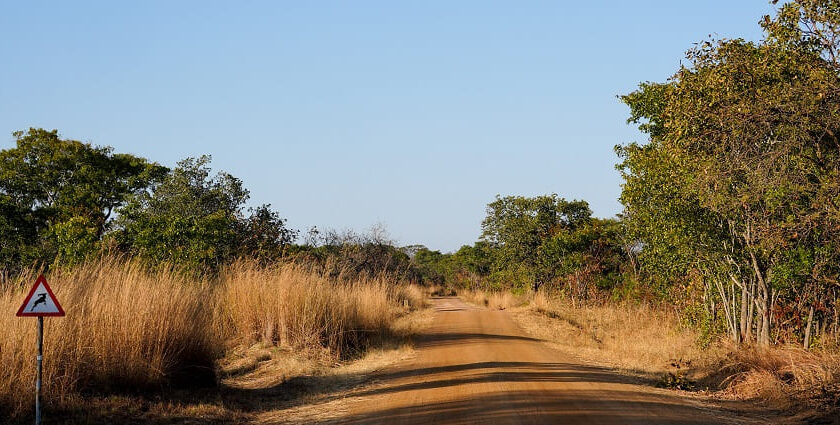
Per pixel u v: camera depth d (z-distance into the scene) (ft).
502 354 60.29
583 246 131.64
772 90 40.60
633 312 101.96
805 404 36.24
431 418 32.40
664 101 66.95
